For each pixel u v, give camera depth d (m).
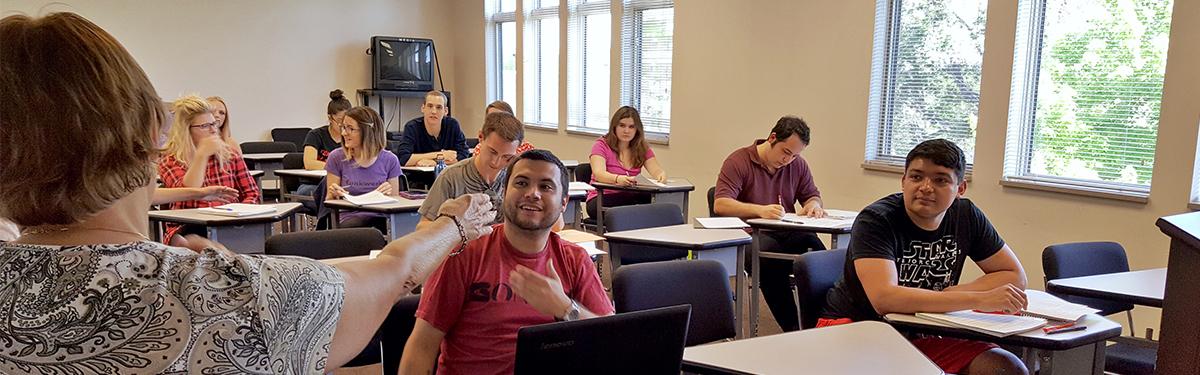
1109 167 3.68
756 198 3.86
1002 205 4.04
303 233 2.83
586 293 1.94
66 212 0.66
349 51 8.96
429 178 5.41
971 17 4.18
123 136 0.67
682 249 3.17
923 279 2.29
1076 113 3.78
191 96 3.82
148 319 0.65
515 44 8.46
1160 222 1.53
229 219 3.42
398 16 9.23
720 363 1.63
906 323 1.99
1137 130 3.55
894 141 4.69
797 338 1.80
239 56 8.34
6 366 0.63
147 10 7.80
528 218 1.82
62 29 0.66
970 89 4.23
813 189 4.00
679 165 6.27
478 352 1.82
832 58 4.84
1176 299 1.47
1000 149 4.02
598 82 7.25
